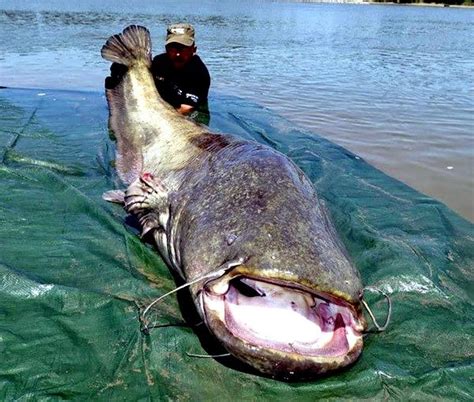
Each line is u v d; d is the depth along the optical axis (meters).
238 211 1.14
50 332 1.14
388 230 1.73
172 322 1.19
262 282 1.03
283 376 0.95
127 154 2.19
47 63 4.94
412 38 9.91
